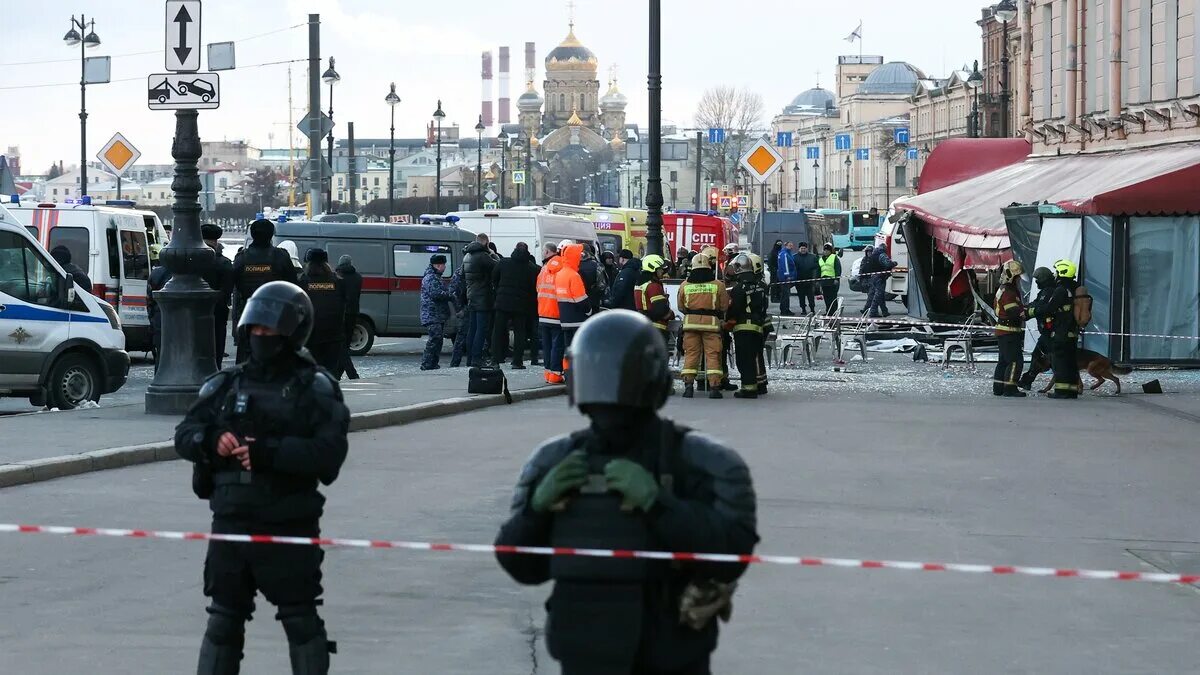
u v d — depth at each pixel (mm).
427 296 53812
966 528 22969
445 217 74312
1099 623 17281
